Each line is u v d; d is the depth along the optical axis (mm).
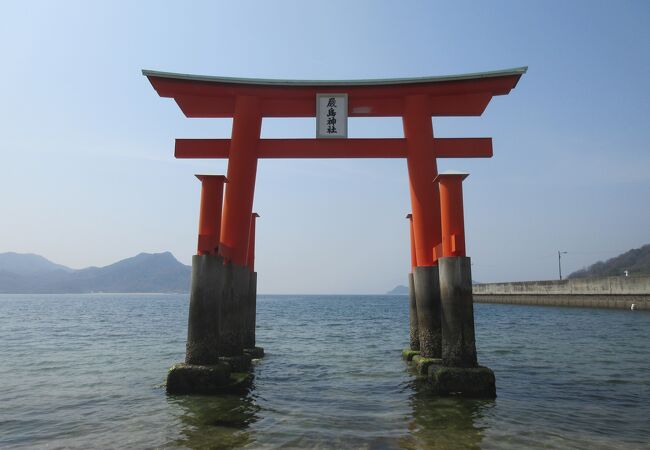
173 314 49031
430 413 7789
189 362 9320
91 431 6980
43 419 7711
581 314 40031
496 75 11297
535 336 22266
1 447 6312
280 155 11953
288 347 18203
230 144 11766
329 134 11711
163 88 11719
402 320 38656
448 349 9086
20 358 15023
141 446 6199
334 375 11734
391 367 12875
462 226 9195
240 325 11180
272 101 12203
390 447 6051
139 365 13484
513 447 6102
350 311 59406
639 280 39719
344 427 7008
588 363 13688
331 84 11742
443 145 11664
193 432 6777
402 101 12141
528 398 9070
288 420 7418
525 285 58625
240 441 6332
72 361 14312
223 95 12047
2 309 61094
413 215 11398
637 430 6984
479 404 8383
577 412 8023
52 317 42031
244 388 9781
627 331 24391
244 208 11375
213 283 9336
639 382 10797
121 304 87938
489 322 33188
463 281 9055
